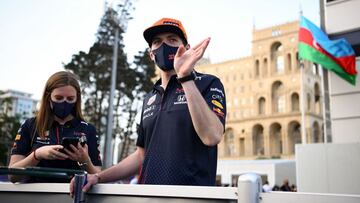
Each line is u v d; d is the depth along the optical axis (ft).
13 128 116.06
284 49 227.40
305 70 219.41
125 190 4.10
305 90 215.92
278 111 224.74
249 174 3.36
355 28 24.40
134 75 82.23
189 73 4.75
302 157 21.62
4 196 5.06
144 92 83.30
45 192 4.72
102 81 79.36
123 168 6.23
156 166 5.52
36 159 6.18
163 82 6.23
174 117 5.60
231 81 249.14
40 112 7.36
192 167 5.35
